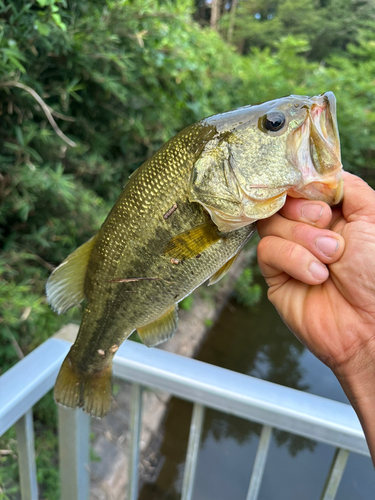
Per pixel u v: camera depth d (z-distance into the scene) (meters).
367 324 0.19
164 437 0.71
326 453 0.75
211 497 0.64
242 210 0.21
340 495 0.65
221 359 0.99
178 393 0.25
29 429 0.26
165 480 0.64
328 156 0.20
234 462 0.71
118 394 0.68
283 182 0.20
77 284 0.25
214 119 0.22
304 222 0.20
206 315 1.04
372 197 0.20
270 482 0.68
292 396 0.23
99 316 0.25
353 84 1.65
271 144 0.21
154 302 0.24
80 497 0.30
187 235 0.22
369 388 0.19
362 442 0.21
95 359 0.26
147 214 0.22
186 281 0.23
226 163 0.21
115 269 0.23
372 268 0.19
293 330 0.22
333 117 0.20
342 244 0.19
